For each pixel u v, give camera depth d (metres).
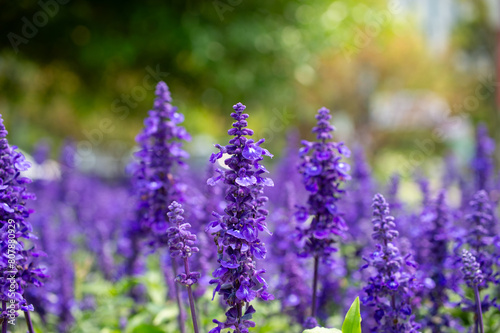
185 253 4.12
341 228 5.12
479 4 25.28
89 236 10.34
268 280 6.61
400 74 27.19
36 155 13.27
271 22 19.14
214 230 3.92
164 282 7.60
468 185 10.55
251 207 3.92
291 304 5.89
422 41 26.58
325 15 20.03
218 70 18.70
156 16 17.92
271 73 19.78
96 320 7.20
